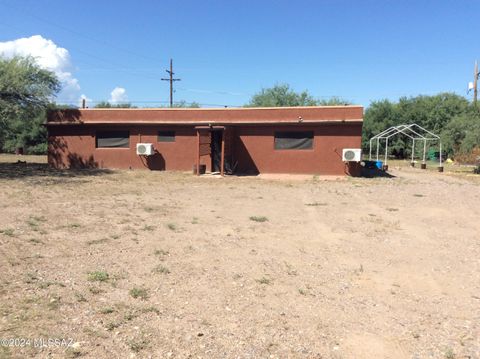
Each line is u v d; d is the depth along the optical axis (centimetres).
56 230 914
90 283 596
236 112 2466
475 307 547
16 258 696
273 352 420
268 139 2439
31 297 533
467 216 1193
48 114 2772
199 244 835
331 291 597
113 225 986
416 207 1342
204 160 2538
